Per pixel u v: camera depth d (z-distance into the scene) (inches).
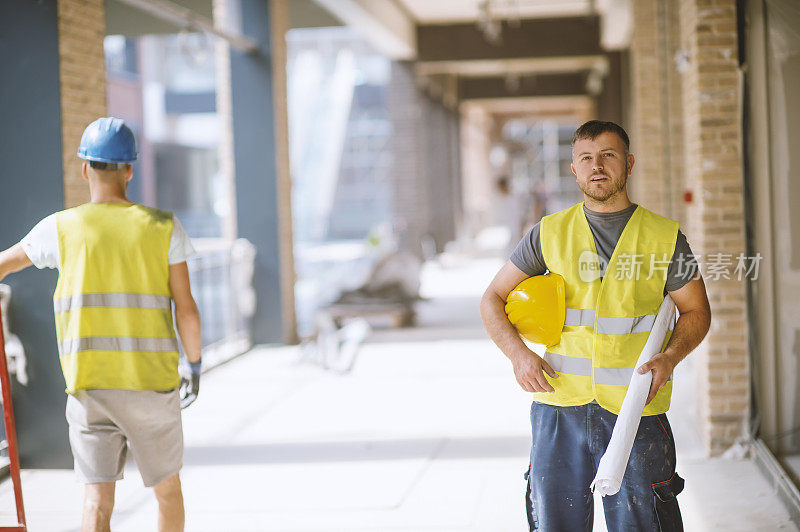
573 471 107.1
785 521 156.9
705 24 193.5
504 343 107.2
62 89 201.3
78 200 207.9
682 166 364.2
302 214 1135.0
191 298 120.5
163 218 118.1
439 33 627.5
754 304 191.3
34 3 200.2
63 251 115.6
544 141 1550.2
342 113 1238.3
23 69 201.5
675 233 104.7
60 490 190.4
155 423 116.3
